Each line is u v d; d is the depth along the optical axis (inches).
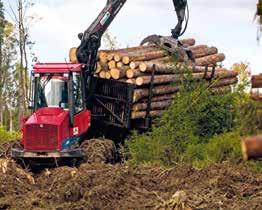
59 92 1175.0
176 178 970.7
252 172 956.0
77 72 1189.1
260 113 582.2
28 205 888.9
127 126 1253.1
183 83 1229.7
